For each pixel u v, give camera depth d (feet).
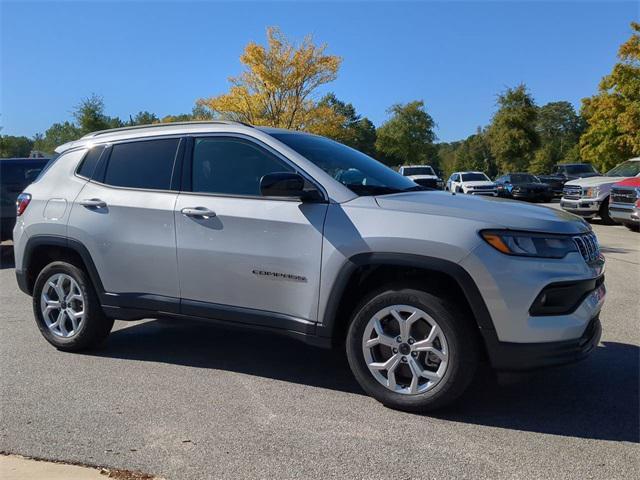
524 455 10.55
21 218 17.02
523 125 179.42
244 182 14.07
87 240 15.57
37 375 14.74
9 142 154.20
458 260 11.58
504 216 12.00
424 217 12.10
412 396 12.23
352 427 11.70
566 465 10.19
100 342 16.74
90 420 12.03
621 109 92.94
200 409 12.61
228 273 13.82
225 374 14.90
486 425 11.81
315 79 74.23
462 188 97.76
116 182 15.67
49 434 11.39
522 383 14.11
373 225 12.35
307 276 12.94
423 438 11.22
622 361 15.65
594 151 104.37
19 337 18.25
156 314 14.99
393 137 226.79
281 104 74.74
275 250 13.24
